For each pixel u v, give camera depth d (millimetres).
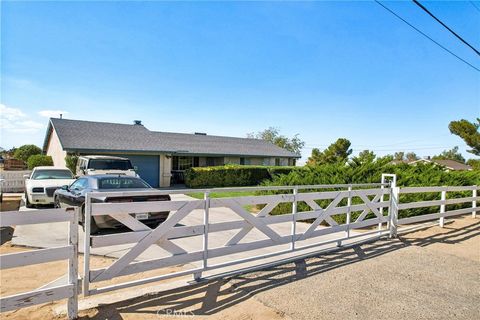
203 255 4230
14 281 4129
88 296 3602
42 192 9852
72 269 3080
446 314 3486
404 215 9180
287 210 9930
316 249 5945
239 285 4105
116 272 3490
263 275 4504
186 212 4066
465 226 8648
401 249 6145
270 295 3828
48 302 3205
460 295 4004
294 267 4895
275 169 23562
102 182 7324
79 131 19578
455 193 11195
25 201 10805
